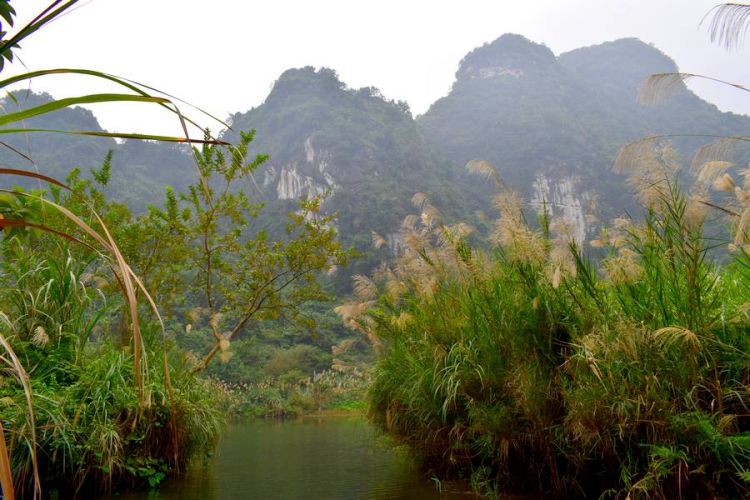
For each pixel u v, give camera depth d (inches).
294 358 1206.9
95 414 183.3
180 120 52.9
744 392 124.3
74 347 209.9
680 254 135.2
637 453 135.7
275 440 418.0
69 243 215.9
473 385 181.3
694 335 117.7
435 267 215.5
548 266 172.9
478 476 176.4
